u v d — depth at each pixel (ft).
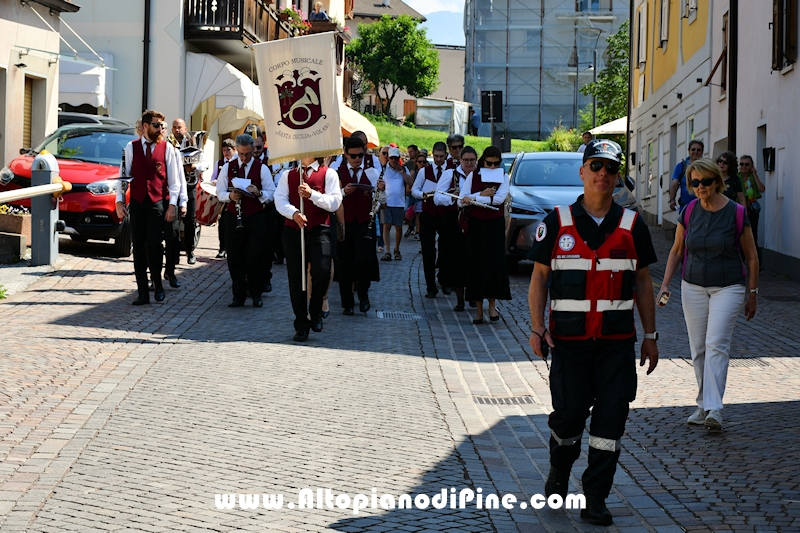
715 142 79.30
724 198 25.72
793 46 58.08
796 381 31.17
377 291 49.85
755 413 27.04
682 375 32.19
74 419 24.13
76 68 86.69
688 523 18.40
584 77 245.24
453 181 43.16
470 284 41.32
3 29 66.74
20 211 52.95
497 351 36.45
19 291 43.27
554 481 19.38
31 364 29.68
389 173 63.87
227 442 22.88
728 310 25.20
